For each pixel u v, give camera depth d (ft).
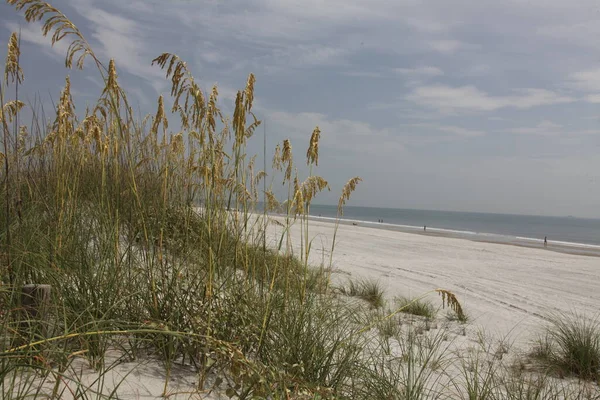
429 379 13.58
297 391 8.91
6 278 9.60
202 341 9.22
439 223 296.92
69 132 15.33
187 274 11.38
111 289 10.32
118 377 8.30
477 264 55.72
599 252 99.91
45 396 6.91
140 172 13.50
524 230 235.20
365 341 13.55
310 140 13.17
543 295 35.86
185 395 8.27
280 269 13.57
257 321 11.34
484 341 19.53
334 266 38.40
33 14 10.28
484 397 11.89
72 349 8.77
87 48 10.86
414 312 24.59
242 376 8.47
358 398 10.39
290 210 12.88
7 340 7.75
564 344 17.31
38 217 13.23
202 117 11.25
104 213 12.19
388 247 70.03
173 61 10.96
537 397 12.16
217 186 11.80
